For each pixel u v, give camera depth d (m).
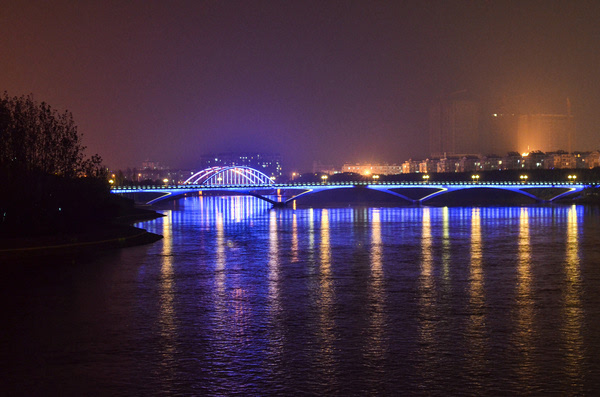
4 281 47.94
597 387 22.12
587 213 170.50
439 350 26.78
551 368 24.19
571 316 33.66
